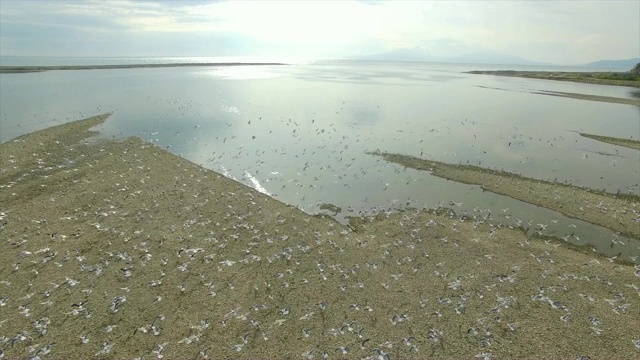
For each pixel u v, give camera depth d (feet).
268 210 76.79
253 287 54.95
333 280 56.65
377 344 45.93
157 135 129.80
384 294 54.08
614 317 50.55
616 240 69.41
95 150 107.55
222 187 86.48
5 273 55.88
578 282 57.36
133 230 67.67
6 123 137.39
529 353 44.93
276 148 119.85
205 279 56.29
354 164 106.93
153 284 54.44
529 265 61.26
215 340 46.19
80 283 54.49
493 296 53.98
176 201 78.43
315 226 71.72
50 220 70.03
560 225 74.13
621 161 112.27
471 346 45.78
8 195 78.54
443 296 53.83
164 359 43.60
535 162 110.32
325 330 47.75
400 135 137.90
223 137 130.41
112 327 47.24
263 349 45.16
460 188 91.40
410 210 79.56
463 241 67.41
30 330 46.44
